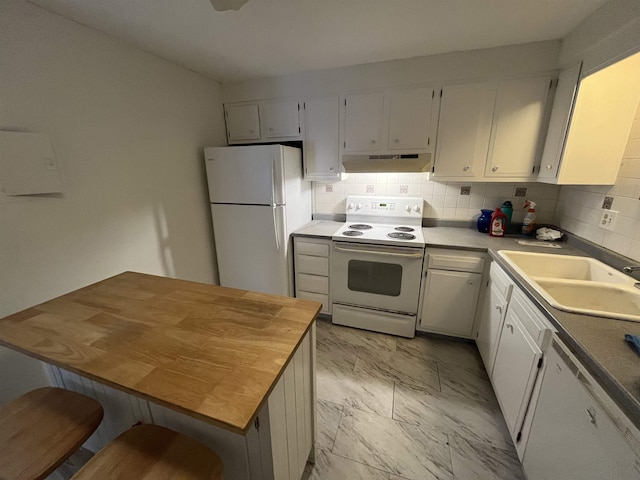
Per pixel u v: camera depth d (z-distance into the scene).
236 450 0.93
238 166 2.29
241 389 0.73
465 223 2.52
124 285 1.36
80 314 1.10
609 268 1.52
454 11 1.44
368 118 2.26
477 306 2.09
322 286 2.52
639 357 0.83
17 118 1.29
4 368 1.32
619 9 1.27
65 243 1.51
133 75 1.80
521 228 2.34
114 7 1.35
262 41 1.75
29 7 1.29
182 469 0.77
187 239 2.35
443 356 2.12
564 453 0.95
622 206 1.54
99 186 1.66
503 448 1.44
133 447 0.83
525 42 1.81
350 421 1.60
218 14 1.43
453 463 1.37
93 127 1.60
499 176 2.07
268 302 1.18
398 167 2.24
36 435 0.88
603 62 1.39
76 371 0.82
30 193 1.33
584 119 1.60
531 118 1.91
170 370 0.80
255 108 2.54
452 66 1.98
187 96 2.23
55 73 1.41
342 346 2.25
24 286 1.36
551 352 1.07
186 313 1.10
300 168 2.56
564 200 2.13
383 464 1.37
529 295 1.25
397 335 2.37
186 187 2.29
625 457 0.69
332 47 1.85
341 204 2.84
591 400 0.82
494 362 1.69
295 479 1.15
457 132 2.08
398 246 2.13
